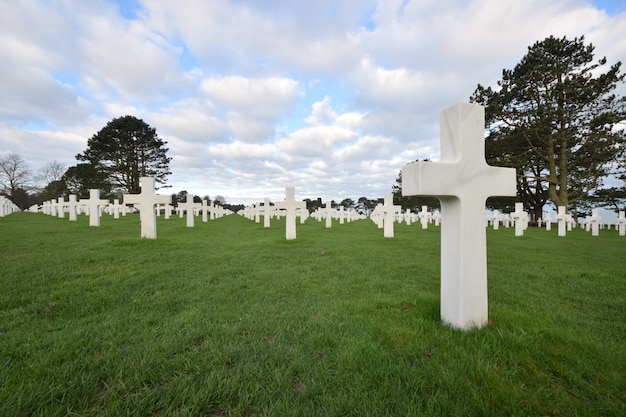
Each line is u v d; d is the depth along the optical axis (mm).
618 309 3271
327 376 1857
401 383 1803
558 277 4758
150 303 3266
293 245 7797
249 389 1744
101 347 2225
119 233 9812
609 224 25906
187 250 6703
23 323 2697
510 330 2494
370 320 2762
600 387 1775
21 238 8164
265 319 2816
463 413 1546
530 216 33969
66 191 49656
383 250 7285
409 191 2477
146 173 43688
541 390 1732
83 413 1542
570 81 20375
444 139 2695
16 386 1731
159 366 1961
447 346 2223
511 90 22500
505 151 25875
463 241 2506
